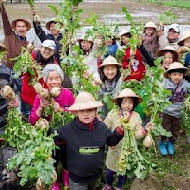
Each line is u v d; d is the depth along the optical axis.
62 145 2.46
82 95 2.40
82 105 2.33
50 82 2.71
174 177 3.05
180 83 3.31
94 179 2.48
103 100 3.07
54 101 2.68
